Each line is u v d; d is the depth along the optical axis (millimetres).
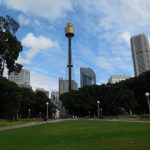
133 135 19469
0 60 46375
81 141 17078
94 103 147750
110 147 13500
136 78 132750
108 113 137625
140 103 130500
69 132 26156
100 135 20891
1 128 42344
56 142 17234
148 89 125375
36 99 147625
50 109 159000
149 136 18047
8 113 95562
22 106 145250
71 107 156125
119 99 123125
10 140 19812
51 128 35406
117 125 35969
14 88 86938
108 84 153625
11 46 46188
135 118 72875
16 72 49156
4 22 46938
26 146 15672
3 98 82875
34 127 41344
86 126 36312
